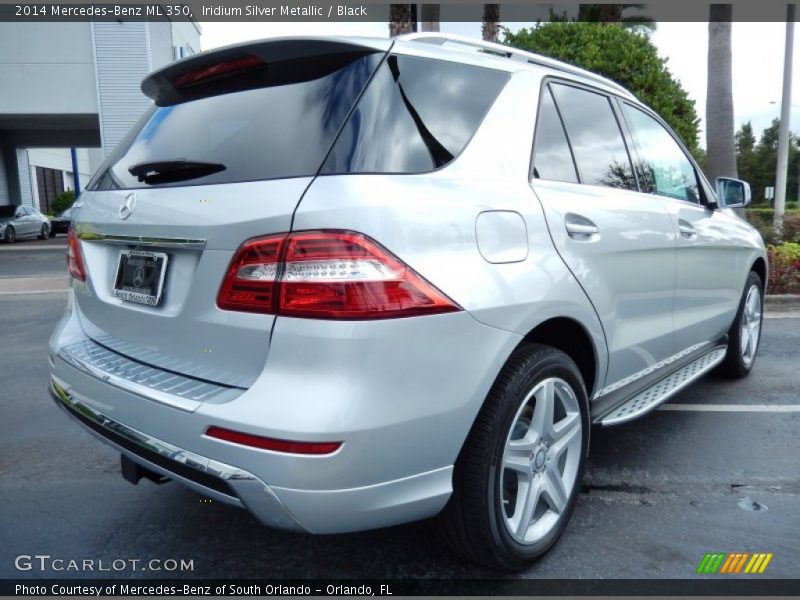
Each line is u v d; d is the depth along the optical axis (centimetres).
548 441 238
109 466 337
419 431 185
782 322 687
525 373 217
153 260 216
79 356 237
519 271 214
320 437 169
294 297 175
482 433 207
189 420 185
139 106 2019
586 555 247
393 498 184
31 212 2353
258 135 207
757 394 438
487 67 245
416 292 182
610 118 313
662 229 313
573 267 241
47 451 358
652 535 262
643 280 296
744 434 368
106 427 214
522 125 245
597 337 260
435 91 219
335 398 171
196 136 227
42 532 270
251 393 178
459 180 208
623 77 1095
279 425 170
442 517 215
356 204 178
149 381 204
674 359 351
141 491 307
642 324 302
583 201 260
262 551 254
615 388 296
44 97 2036
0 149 2644
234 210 188
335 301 173
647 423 386
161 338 212
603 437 366
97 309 248
